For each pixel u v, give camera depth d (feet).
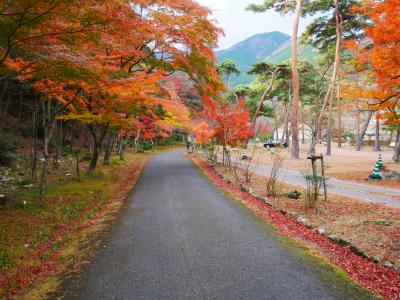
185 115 81.15
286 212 27.73
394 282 14.93
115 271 16.65
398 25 32.07
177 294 14.02
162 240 21.38
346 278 15.46
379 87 43.34
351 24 92.17
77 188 38.14
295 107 85.30
